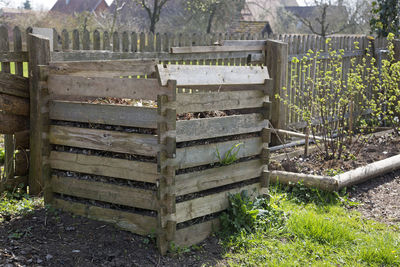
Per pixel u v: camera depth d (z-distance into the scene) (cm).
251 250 365
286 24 3581
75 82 370
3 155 571
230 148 385
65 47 481
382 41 967
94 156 372
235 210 388
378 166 563
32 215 392
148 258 337
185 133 346
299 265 346
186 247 360
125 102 426
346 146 701
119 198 364
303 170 587
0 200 439
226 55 664
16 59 446
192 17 2856
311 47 810
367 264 358
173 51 584
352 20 3053
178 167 345
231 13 2848
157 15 2414
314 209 477
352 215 465
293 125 775
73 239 354
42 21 2272
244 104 392
